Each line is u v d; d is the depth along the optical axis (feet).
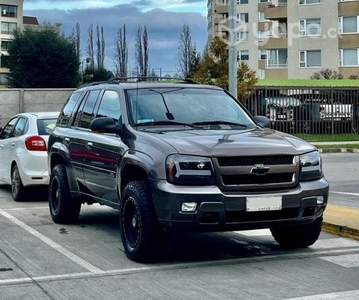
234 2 50.06
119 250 25.94
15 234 29.53
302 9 194.29
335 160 74.08
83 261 23.98
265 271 22.25
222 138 23.44
